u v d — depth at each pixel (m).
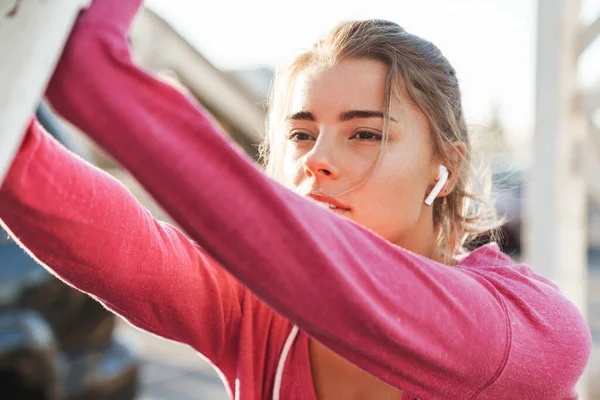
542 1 2.46
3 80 0.61
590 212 12.16
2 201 0.87
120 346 3.30
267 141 1.52
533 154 2.50
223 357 1.21
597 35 2.34
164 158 0.69
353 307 0.79
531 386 1.01
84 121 0.68
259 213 0.74
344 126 1.13
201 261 1.13
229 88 4.73
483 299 0.97
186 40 4.39
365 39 1.17
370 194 1.12
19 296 2.96
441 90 1.25
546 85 2.45
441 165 1.22
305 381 1.16
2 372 2.91
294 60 1.23
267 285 0.76
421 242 1.26
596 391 4.09
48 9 0.63
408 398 1.12
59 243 0.92
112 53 0.68
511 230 8.86
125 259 0.98
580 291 2.47
